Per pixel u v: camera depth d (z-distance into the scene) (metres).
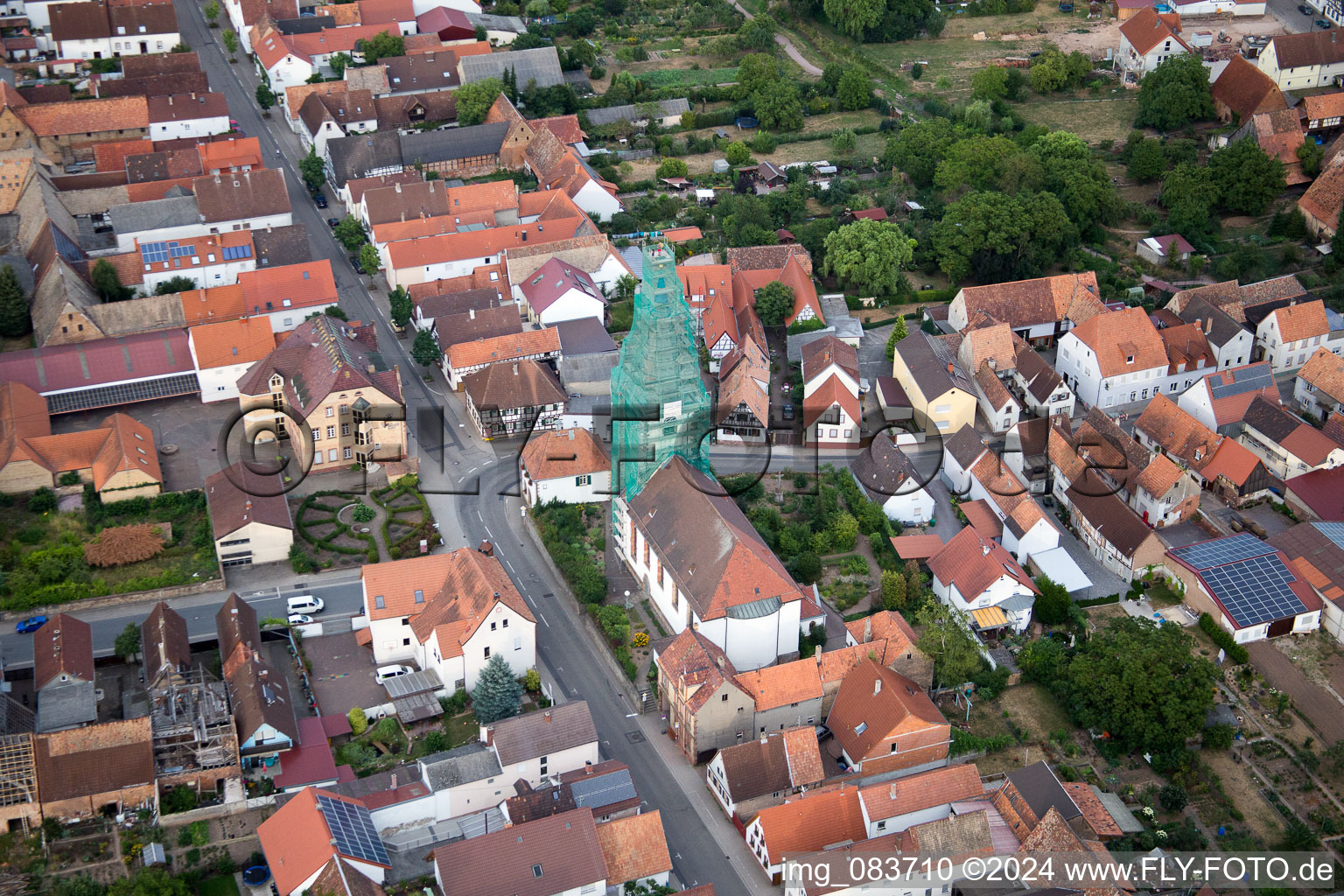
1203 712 161.88
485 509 199.88
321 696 164.25
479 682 163.38
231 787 148.75
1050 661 172.62
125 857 140.50
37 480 194.38
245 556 185.00
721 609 166.75
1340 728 168.62
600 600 180.50
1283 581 183.50
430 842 146.50
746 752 152.00
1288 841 153.00
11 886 137.12
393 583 170.25
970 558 183.88
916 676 168.50
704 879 145.88
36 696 158.88
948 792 150.38
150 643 162.00
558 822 139.38
